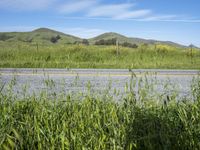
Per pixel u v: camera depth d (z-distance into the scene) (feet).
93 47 73.31
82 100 12.89
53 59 56.13
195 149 8.78
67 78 26.68
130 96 11.53
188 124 9.96
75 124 9.69
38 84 22.47
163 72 34.60
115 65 45.03
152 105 11.94
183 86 22.45
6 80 24.76
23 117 10.87
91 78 27.04
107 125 9.50
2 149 7.97
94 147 8.54
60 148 8.34
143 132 9.52
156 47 72.54
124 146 8.52
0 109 10.85
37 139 8.96
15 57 56.13
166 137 9.02
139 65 45.57
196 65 47.73
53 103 12.22
